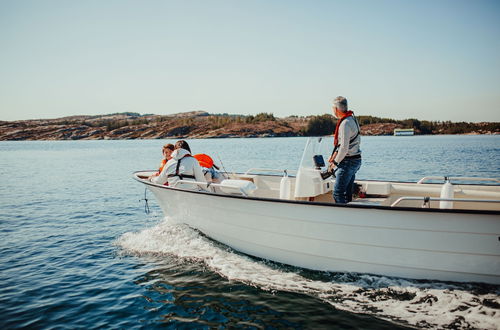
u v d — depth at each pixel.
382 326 3.07
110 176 16.73
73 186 13.05
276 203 4.04
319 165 4.88
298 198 4.83
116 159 30.42
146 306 3.64
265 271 4.27
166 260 4.80
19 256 5.30
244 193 4.35
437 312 3.21
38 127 158.25
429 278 3.55
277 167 19.14
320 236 3.89
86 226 7.06
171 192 5.22
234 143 66.25
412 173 15.78
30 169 20.84
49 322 3.39
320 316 3.29
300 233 4.00
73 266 4.84
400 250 3.57
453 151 31.72
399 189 5.05
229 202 4.46
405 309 3.29
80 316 3.49
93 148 59.53
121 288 4.08
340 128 3.95
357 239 3.71
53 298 3.89
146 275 4.39
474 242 3.30
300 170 4.59
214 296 3.76
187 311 3.50
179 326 3.25
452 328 2.96
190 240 5.31
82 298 3.88
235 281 4.07
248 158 26.45
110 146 69.81
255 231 4.37
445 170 16.72
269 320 3.27
